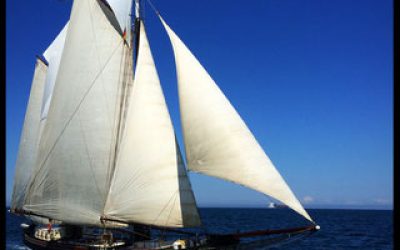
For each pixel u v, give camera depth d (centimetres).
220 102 1911
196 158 1886
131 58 2558
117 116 2492
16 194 3409
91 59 2564
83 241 2289
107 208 2108
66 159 2495
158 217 1991
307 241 3778
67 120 2527
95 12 2603
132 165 2072
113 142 2462
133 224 2080
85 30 2609
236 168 1820
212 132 1867
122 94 2519
